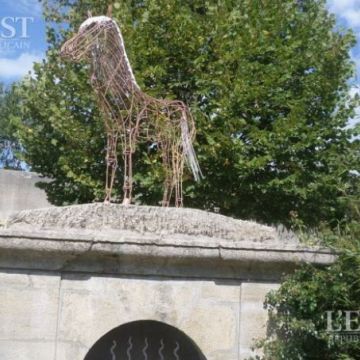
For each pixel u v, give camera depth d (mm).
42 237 4824
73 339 4922
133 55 11633
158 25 11992
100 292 5012
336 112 12727
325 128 12352
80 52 6160
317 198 12297
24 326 4855
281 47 12320
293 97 12523
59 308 4934
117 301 5023
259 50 12086
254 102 12031
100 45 6164
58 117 11922
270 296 5152
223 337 5148
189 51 11961
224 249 5082
